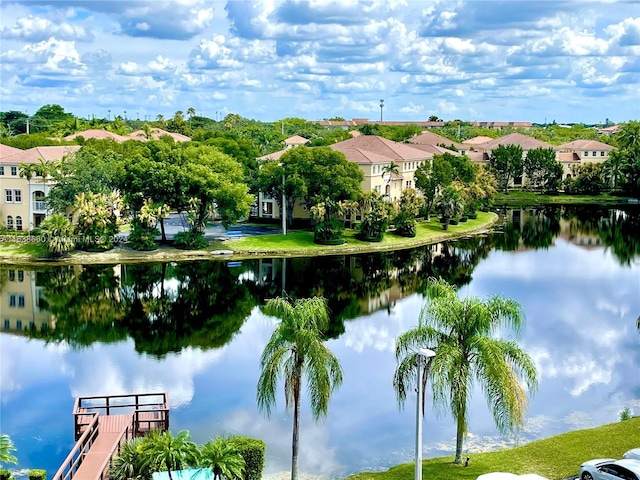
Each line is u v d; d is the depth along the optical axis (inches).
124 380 2074.3
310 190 4581.7
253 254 4165.8
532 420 1742.1
